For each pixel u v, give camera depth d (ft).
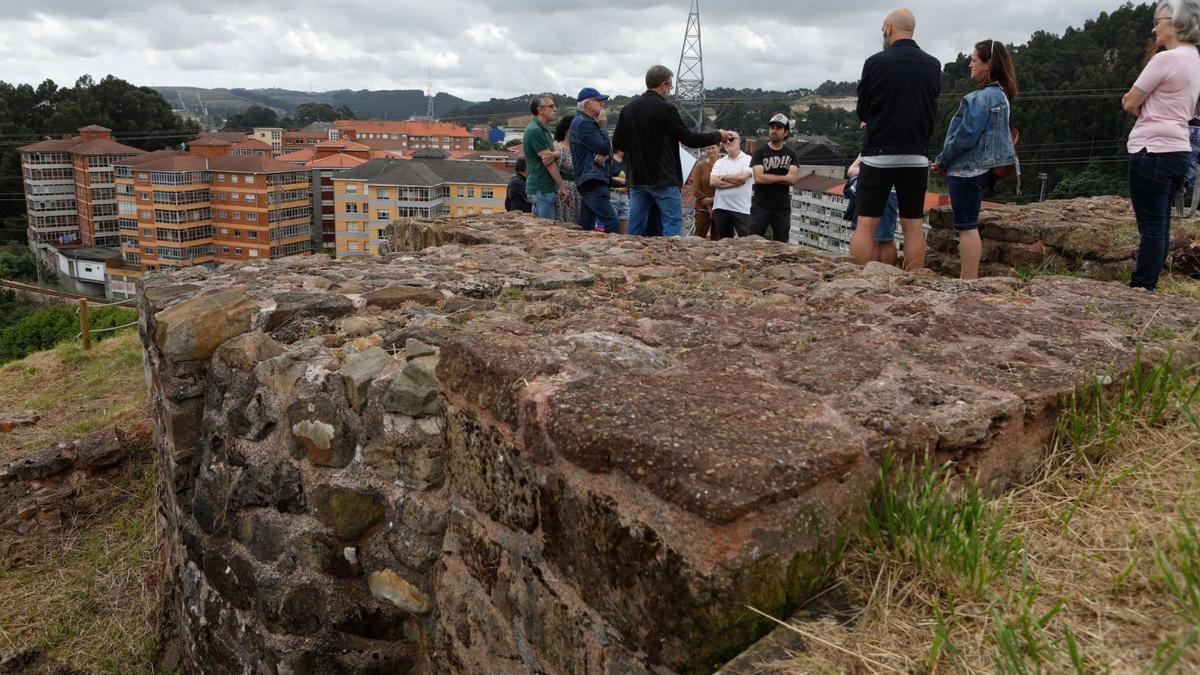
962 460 6.81
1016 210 24.62
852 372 7.70
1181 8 15.48
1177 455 7.09
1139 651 4.90
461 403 8.41
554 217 30.96
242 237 211.82
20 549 19.66
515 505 7.64
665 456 5.78
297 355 11.73
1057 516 6.47
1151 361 8.20
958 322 9.53
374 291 14.82
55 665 16.07
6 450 23.73
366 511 10.62
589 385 7.23
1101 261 20.30
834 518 5.94
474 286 15.29
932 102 17.38
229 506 12.46
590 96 25.94
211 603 13.02
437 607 9.70
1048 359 8.25
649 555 5.87
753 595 5.49
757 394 6.98
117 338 37.50
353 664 10.94
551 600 7.22
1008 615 5.32
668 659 5.82
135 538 19.38
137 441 21.33
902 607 5.61
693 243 21.07
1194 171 20.53
